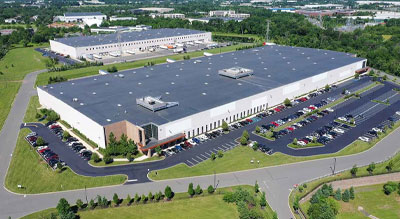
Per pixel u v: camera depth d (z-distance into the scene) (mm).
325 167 87125
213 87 129250
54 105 122875
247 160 91125
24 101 143375
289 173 84625
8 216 69438
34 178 83875
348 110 127188
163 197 75625
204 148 98188
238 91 124312
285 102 130000
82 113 103688
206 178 83125
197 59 180750
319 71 152875
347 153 94250
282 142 101312
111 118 99750
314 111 122562
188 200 74562
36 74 188500
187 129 103062
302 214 69625
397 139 102188
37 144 99812
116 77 145250
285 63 168375
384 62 189250
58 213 68250
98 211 71000
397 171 84188
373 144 99062
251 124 114188
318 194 73500
